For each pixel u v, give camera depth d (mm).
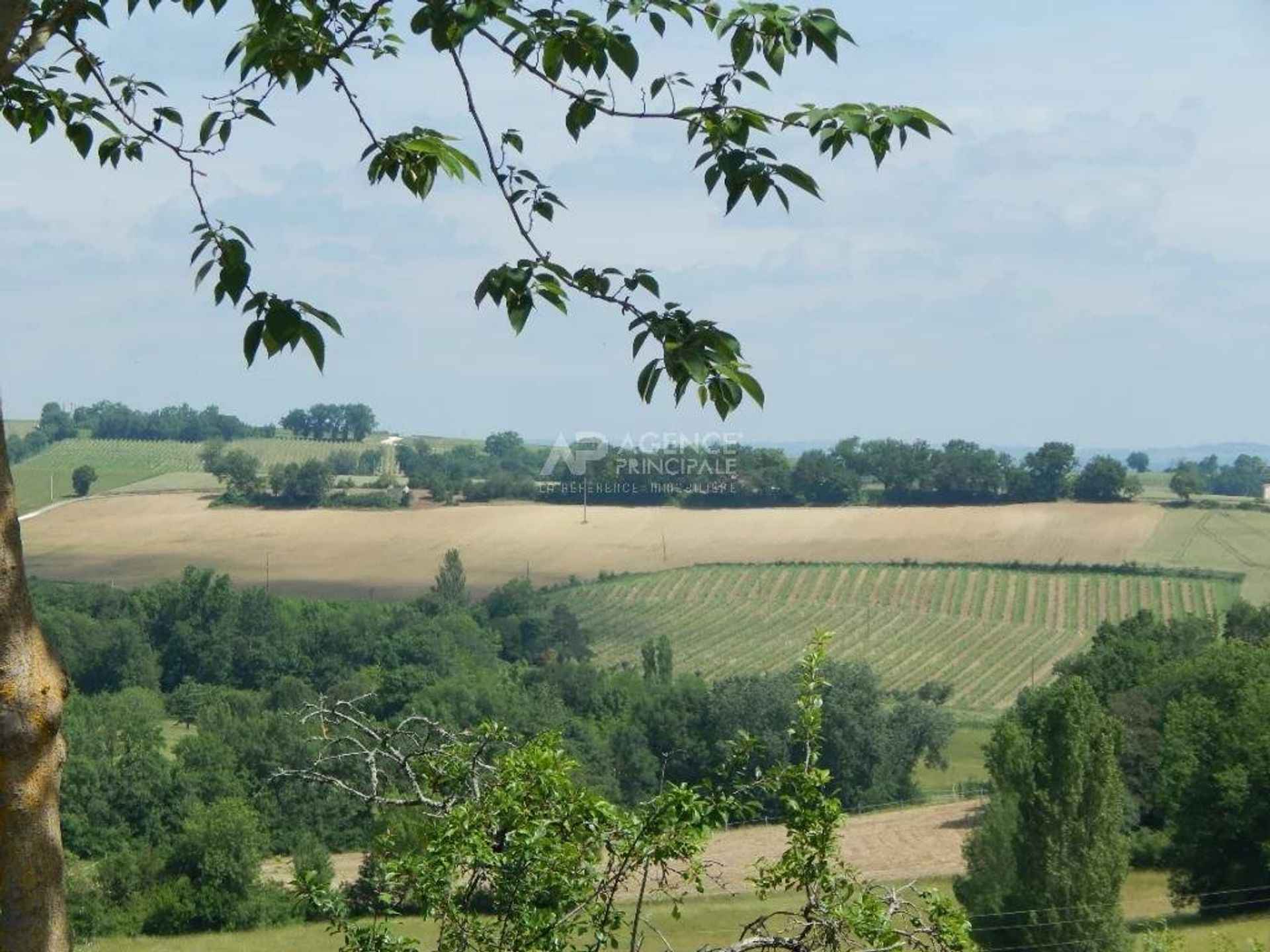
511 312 5945
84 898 46062
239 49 6777
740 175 5543
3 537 4871
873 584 129625
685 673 112625
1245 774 46250
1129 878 55469
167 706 86562
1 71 5512
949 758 90562
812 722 7258
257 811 47188
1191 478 145750
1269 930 43094
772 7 5566
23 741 4816
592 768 65125
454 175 6312
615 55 5945
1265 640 70250
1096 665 82062
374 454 183875
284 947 42469
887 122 5469
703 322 5605
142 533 146375
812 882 6961
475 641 100312
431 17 5957
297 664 95125
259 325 5379
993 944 37000
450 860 6691
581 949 7086
